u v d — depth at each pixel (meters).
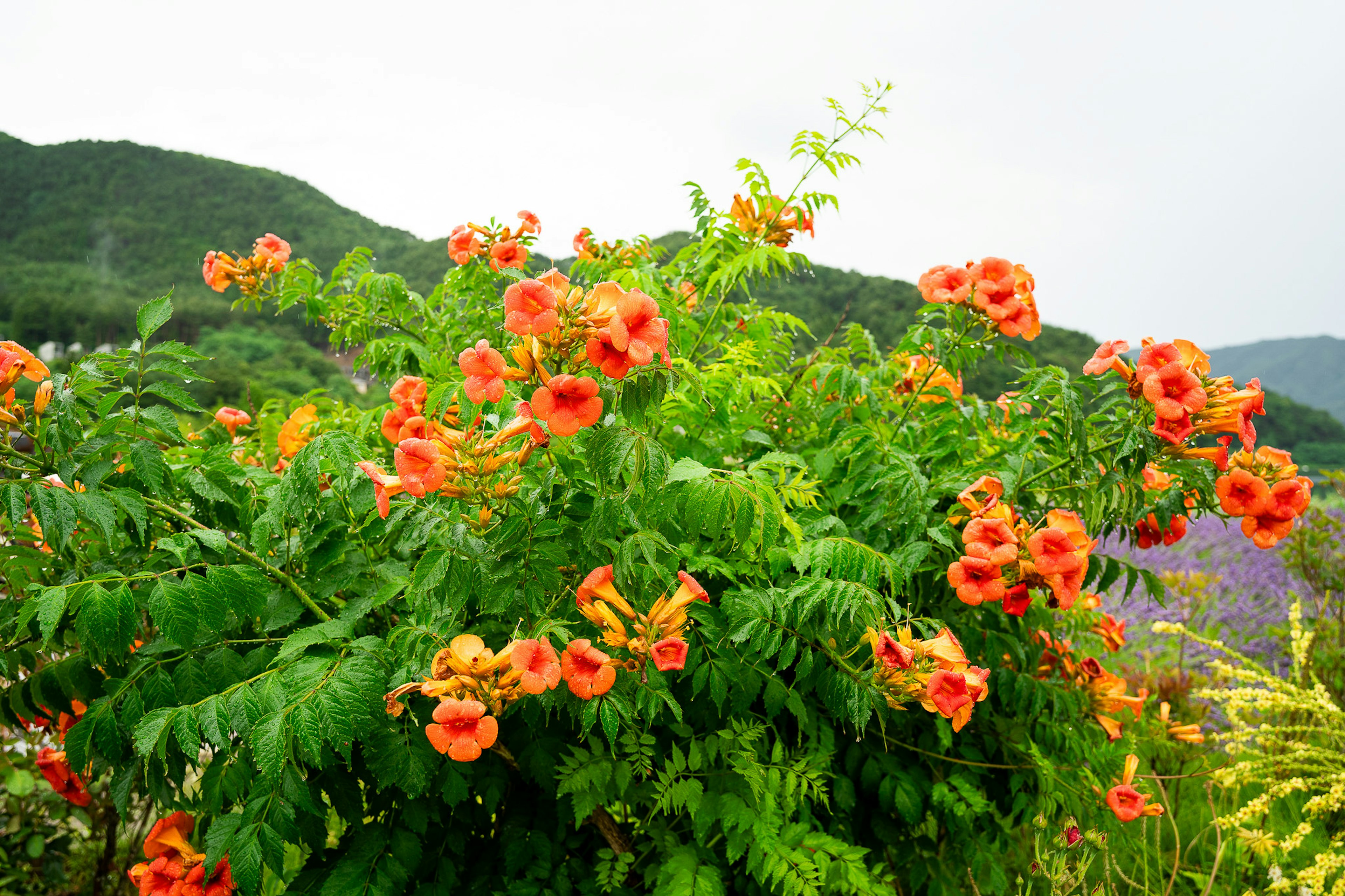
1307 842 4.04
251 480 2.56
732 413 3.21
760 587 2.57
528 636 2.05
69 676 2.37
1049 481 2.87
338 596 2.54
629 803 2.73
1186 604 6.08
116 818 3.56
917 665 2.16
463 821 2.65
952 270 3.03
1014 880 3.64
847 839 2.91
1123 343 2.64
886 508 2.73
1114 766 3.51
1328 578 5.26
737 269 3.21
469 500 1.89
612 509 1.92
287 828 2.02
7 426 1.98
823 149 3.38
